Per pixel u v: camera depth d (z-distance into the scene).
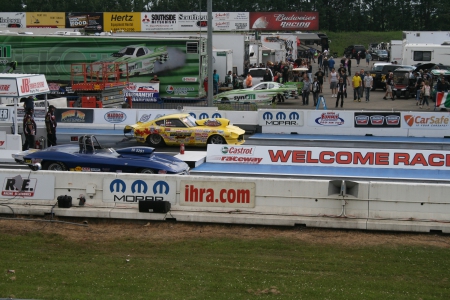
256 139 45.97
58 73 65.44
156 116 49.47
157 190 24.44
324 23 176.25
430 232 22.73
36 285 17.23
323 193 23.58
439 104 58.53
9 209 24.78
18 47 65.25
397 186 23.16
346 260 19.81
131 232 22.94
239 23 109.25
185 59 65.25
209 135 40.94
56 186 25.03
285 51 102.06
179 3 158.00
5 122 47.69
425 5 177.25
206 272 18.50
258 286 17.30
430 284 17.81
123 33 90.25
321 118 48.53
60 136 46.62
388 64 82.88
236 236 22.41
